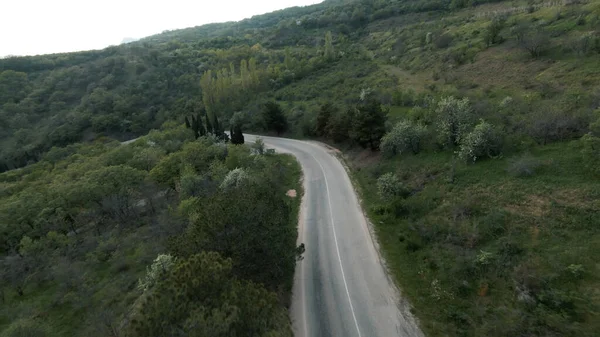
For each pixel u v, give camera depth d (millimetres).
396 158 37781
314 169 45656
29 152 85312
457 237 22844
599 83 33688
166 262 21859
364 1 160500
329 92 74188
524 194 23219
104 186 40562
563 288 16922
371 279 22906
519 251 19641
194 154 46938
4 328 24500
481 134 28484
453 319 18250
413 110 44000
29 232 39031
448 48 71250
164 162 46031
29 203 42031
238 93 88875
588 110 27625
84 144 79750
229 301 12969
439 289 20266
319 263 25422
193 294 13227
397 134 36969
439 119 35812
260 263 19469
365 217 30531
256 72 90438
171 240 21859
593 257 17625
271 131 70125
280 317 15836
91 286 27344
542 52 47375
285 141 63125
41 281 30453
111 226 40969
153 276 21641
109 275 28594
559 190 22234
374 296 21406
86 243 35719
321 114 57188
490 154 28859
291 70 95562
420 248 24109
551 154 25656
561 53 44688
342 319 20062
